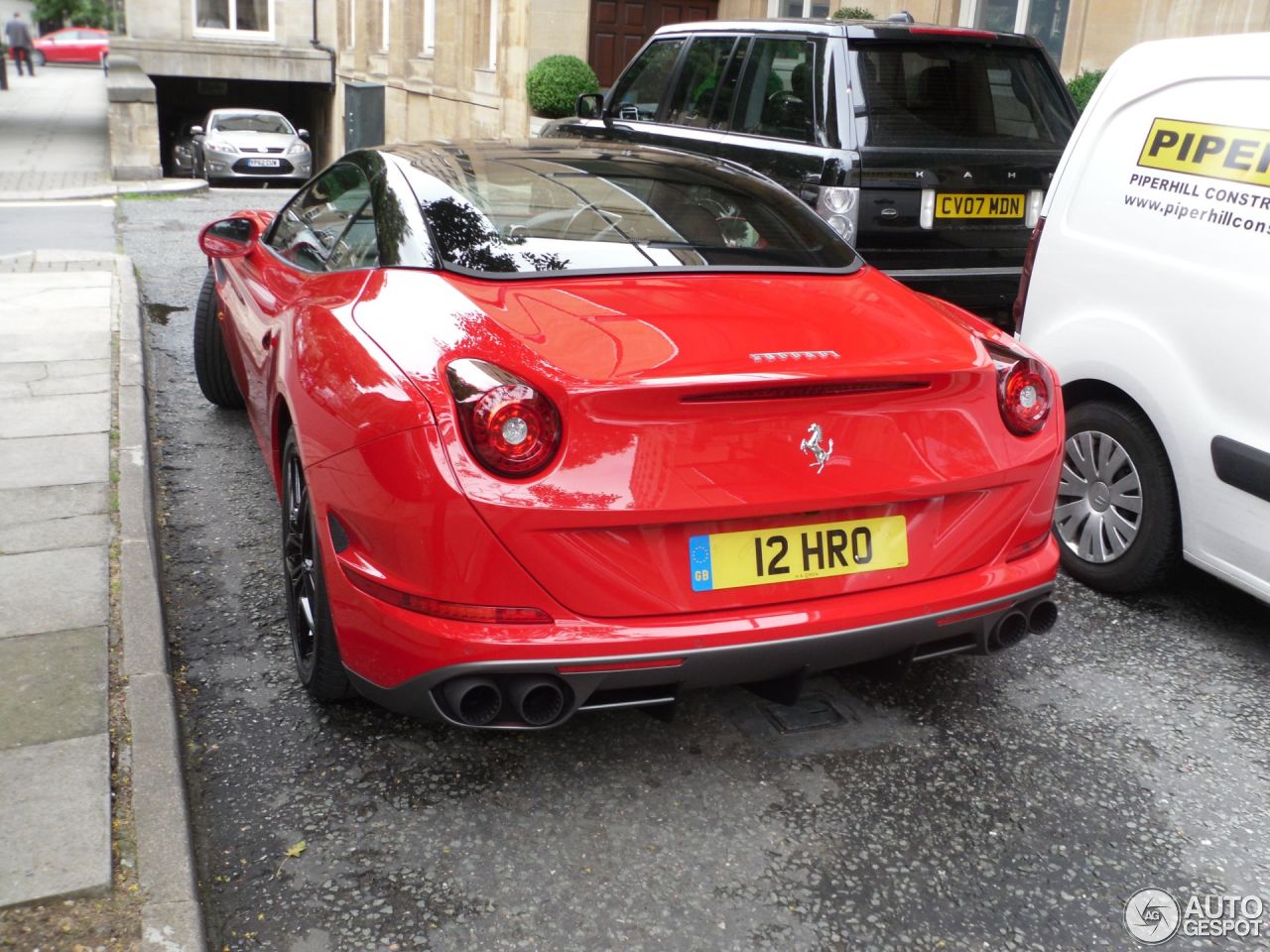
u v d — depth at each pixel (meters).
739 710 3.18
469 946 2.29
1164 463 3.77
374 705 3.13
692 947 2.32
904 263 5.72
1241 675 3.51
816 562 2.61
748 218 3.47
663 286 2.94
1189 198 3.71
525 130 17.73
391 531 2.46
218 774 2.81
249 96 33.34
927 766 2.96
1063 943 2.38
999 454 2.78
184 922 2.21
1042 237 4.23
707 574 2.52
